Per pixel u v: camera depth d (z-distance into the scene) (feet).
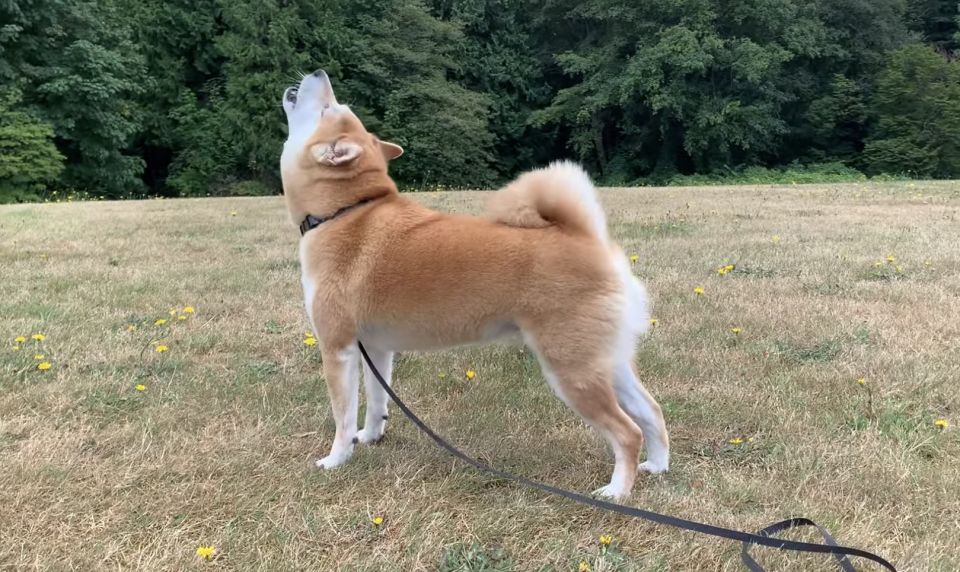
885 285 18.19
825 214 33.19
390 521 8.30
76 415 10.91
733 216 32.76
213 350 14.29
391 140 87.97
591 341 8.56
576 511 8.56
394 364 13.65
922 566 7.22
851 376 12.29
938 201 38.29
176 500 8.60
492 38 103.24
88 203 46.29
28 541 7.67
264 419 11.04
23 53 68.64
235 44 81.05
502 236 9.01
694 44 87.20
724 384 12.30
